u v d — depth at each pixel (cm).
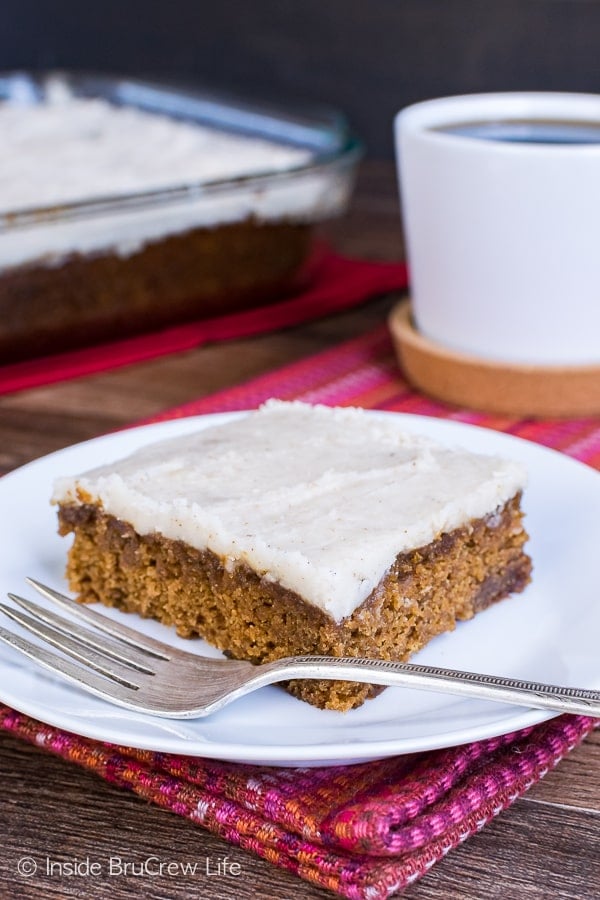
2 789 50
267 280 83
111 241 77
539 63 124
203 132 100
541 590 55
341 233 95
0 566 57
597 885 46
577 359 69
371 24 128
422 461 56
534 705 48
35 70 141
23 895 46
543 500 59
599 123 73
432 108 72
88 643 52
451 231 68
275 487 55
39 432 70
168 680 51
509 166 65
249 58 134
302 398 71
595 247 66
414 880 46
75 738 50
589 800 49
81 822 49
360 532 52
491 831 48
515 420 70
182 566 54
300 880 47
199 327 81
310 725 49
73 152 91
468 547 54
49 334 77
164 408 72
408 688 51
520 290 67
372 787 48
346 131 92
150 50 137
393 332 73
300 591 51
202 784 48
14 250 75
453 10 125
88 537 56
